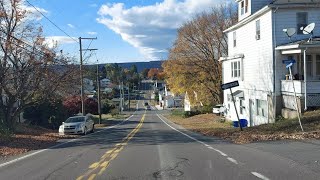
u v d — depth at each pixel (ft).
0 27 93.40
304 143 55.67
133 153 53.01
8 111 99.55
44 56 99.35
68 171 38.96
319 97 90.43
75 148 65.26
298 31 102.78
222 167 38.17
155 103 609.01
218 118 172.86
